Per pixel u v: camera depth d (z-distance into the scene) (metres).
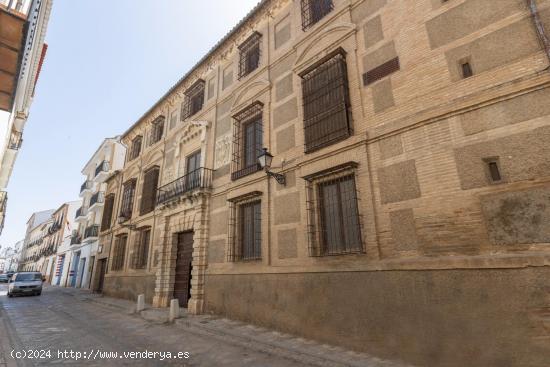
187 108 14.66
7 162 9.47
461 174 5.19
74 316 11.43
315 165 7.67
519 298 4.24
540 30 4.82
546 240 4.20
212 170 11.66
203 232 10.98
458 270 4.86
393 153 6.21
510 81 4.90
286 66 9.55
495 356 4.29
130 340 7.37
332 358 5.43
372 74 7.05
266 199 8.86
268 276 8.16
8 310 13.12
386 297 5.64
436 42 6.04
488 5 5.47
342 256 6.59
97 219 27.31
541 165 4.43
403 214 5.81
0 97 4.07
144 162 17.70
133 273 15.55
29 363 5.58
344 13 8.05
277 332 7.41
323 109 7.92
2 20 3.79
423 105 5.97
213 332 7.79
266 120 9.72
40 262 49.06
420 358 5.00
